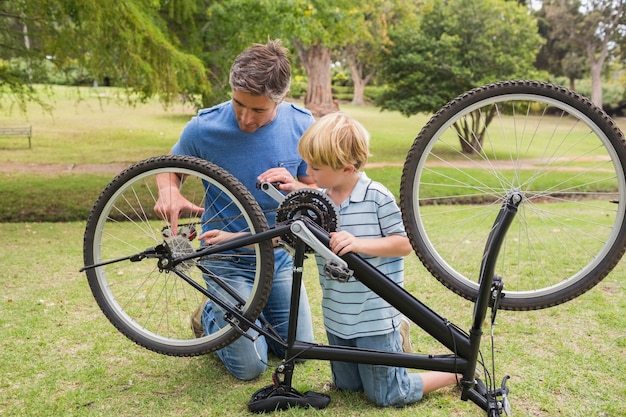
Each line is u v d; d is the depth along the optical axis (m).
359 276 2.15
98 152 14.12
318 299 3.85
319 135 2.09
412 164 2.15
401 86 15.07
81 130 18.50
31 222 7.35
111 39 6.78
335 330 2.31
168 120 22.47
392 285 2.17
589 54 24.20
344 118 2.13
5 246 5.62
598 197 9.02
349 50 27.91
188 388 2.56
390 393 2.35
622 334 3.12
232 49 9.23
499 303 2.21
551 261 4.68
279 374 2.51
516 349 2.94
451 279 2.21
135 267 4.75
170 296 3.91
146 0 7.48
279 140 2.60
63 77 9.09
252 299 2.35
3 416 2.32
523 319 3.37
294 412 2.30
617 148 2.01
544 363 2.77
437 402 2.40
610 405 2.36
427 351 2.96
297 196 2.19
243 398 2.46
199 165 2.26
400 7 20.31
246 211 2.26
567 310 3.50
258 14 8.95
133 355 2.93
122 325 2.50
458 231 6.18
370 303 2.28
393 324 2.32
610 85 25.80
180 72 7.31
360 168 2.18
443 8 14.84
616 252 2.10
